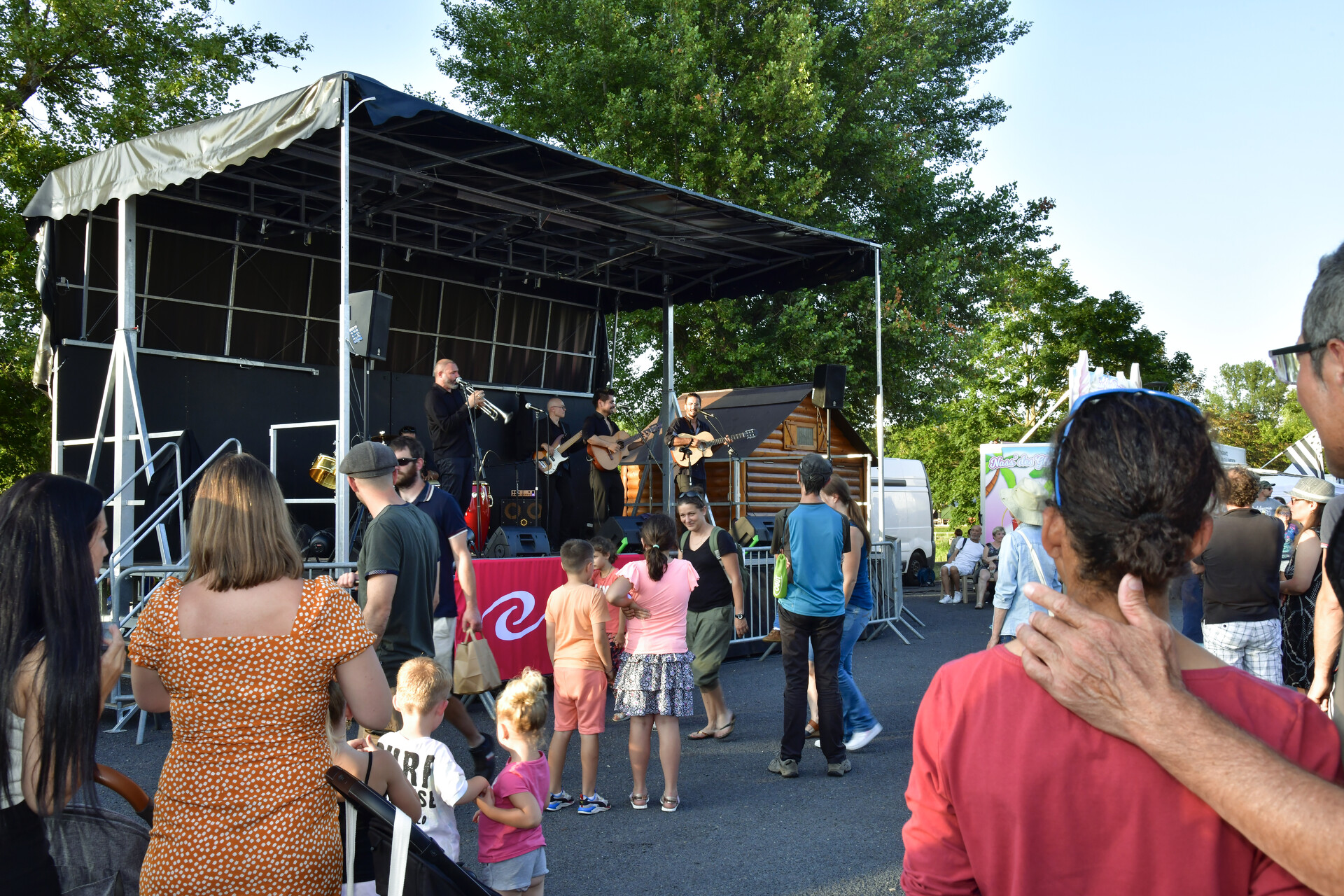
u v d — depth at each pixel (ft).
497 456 40.63
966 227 72.90
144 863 7.10
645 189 31.73
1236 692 4.07
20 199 52.65
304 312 37.19
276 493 7.59
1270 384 249.96
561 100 60.23
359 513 30.07
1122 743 3.96
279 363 36.45
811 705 22.45
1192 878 3.84
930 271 67.41
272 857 6.91
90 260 32.35
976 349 72.69
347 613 7.58
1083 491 4.17
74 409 31.94
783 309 63.87
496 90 66.23
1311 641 18.78
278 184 32.68
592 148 61.77
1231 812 3.65
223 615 7.23
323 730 7.48
